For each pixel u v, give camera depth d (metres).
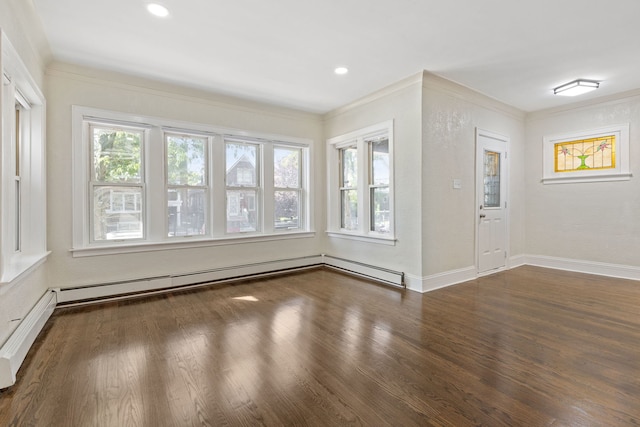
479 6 2.33
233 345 2.33
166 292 3.72
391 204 4.00
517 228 5.01
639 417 1.52
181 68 3.38
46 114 3.11
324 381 1.85
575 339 2.38
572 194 4.64
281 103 4.58
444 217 3.87
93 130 3.46
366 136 4.43
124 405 1.64
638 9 2.36
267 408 1.61
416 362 2.06
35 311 2.56
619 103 4.17
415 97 3.67
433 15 2.45
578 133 4.53
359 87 3.99
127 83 3.56
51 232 3.17
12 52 2.02
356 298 3.46
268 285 4.04
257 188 4.64
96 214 3.46
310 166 5.07
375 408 1.61
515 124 4.89
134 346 2.31
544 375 1.90
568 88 3.85
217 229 4.21
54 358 2.13
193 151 4.07
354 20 2.52
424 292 3.64
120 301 3.38
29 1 2.24
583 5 2.32
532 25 2.59
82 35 2.71
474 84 3.88
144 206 3.72
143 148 3.72
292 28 2.63
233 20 2.51
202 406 1.63
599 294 3.51
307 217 5.10
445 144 3.87
